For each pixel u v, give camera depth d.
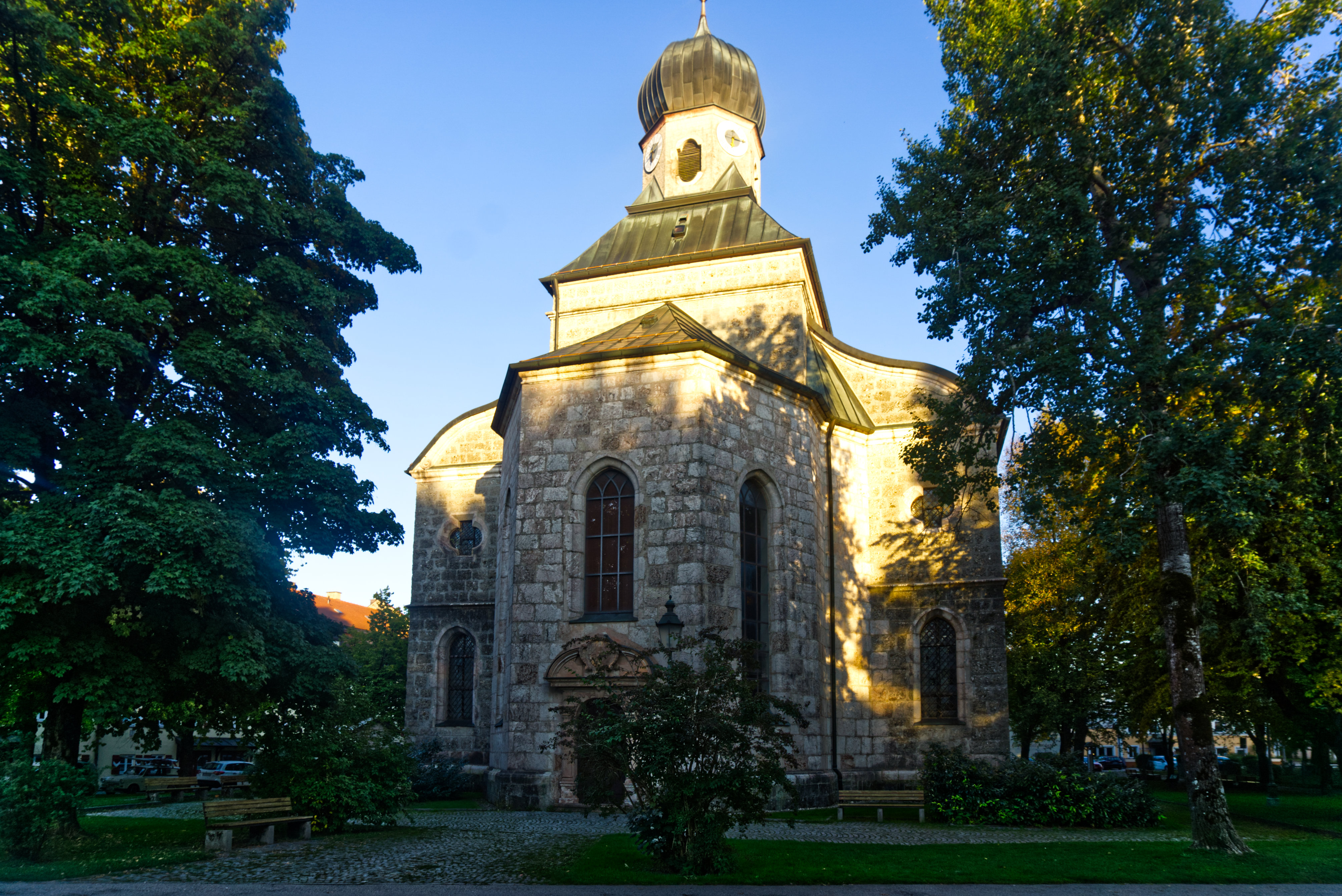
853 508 27.83
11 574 14.77
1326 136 15.35
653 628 20.39
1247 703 27.25
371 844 16.17
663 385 21.70
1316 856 14.66
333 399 19.66
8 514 16.38
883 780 26.31
